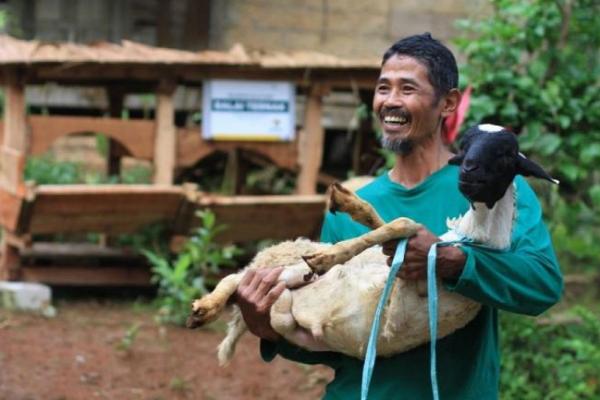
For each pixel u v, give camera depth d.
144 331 6.50
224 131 6.88
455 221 2.78
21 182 6.43
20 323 6.46
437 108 2.95
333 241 3.13
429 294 2.53
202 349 6.23
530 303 2.69
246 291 2.88
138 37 10.11
